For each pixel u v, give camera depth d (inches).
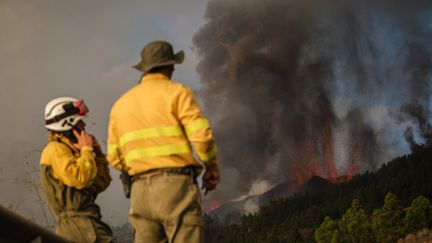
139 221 188.1
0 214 121.2
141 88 190.1
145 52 190.9
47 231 148.6
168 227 183.3
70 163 212.1
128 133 187.3
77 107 221.9
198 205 184.2
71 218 217.3
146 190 184.2
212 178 185.9
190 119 182.5
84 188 220.7
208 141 179.9
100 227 222.1
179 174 183.3
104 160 226.7
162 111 185.6
